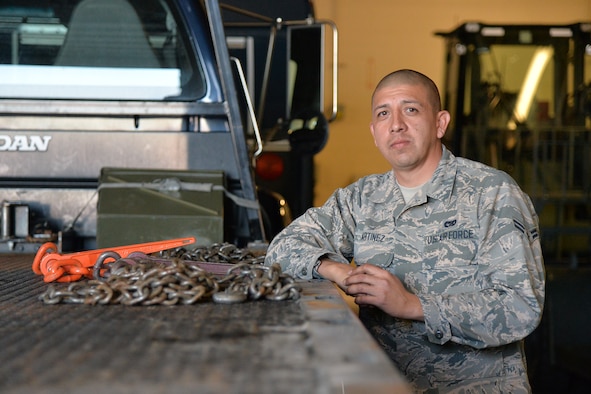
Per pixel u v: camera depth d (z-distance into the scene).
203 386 0.81
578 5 11.20
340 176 10.69
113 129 2.72
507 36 7.54
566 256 7.14
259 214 2.72
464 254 2.02
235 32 5.01
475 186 2.08
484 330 1.86
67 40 2.76
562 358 4.81
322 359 0.88
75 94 2.74
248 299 1.46
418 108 2.10
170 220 2.50
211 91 2.74
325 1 10.91
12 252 2.52
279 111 5.04
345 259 2.08
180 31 2.74
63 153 2.70
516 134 7.48
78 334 1.12
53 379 0.85
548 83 7.49
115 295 1.44
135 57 2.76
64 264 1.75
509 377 1.99
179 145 2.73
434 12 11.03
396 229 2.12
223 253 2.06
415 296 1.88
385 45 10.95
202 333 1.12
